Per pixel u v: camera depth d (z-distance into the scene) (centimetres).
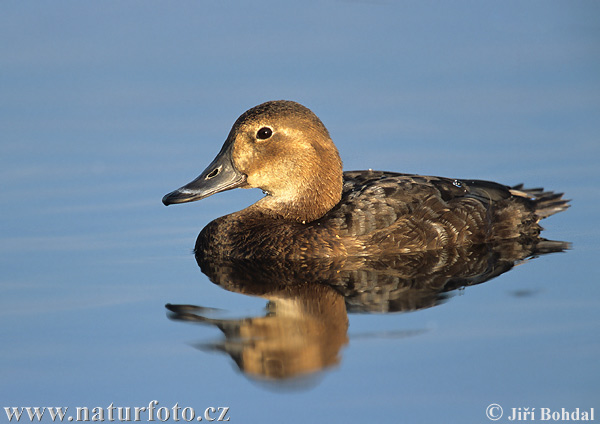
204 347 1025
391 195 1323
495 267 1238
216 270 1262
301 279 1216
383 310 1105
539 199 1438
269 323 1079
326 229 1291
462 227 1328
